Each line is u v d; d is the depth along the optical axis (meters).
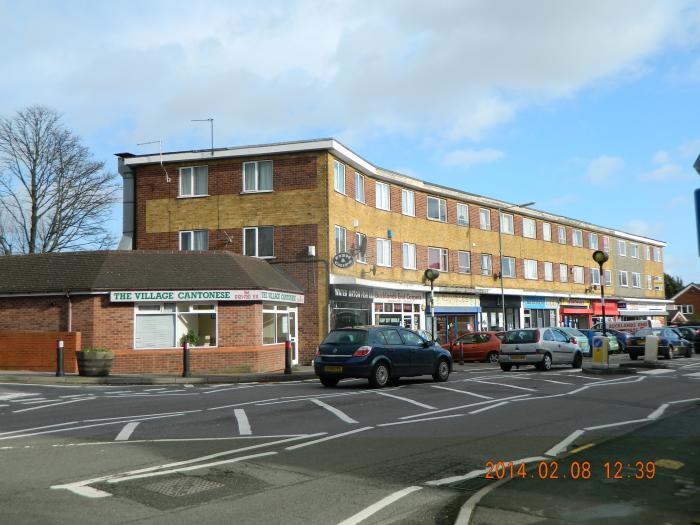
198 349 23.16
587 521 5.68
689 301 82.56
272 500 6.49
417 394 15.36
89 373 20.44
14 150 35.22
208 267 24.11
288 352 22.28
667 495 6.48
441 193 37.47
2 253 36.28
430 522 5.87
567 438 9.69
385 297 32.44
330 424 10.96
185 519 5.88
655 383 17.88
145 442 9.41
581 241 52.56
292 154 28.55
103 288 22.58
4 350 22.83
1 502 6.37
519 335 23.86
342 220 29.34
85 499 6.48
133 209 30.41
